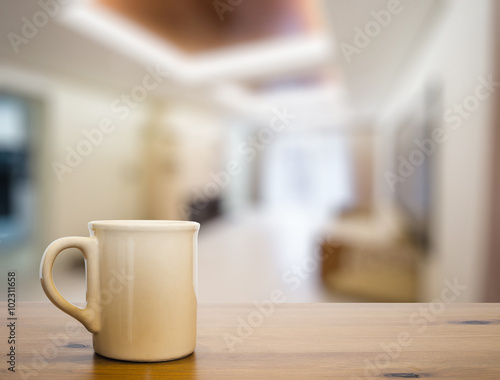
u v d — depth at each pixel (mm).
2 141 4363
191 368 403
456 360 433
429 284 3055
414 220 3572
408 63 4246
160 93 5926
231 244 5922
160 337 412
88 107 5047
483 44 1955
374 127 9539
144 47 4129
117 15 3418
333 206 10000
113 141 5445
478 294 2021
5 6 2924
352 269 3504
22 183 4516
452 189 2559
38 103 4520
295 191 11688
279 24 3686
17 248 4422
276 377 385
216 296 3309
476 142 2082
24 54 3969
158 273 411
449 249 2602
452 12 2561
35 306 641
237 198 10477
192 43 4152
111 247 413
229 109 7398
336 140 10492
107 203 5387
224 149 8797
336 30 3346
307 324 558
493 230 1847
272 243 5973
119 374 385
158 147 6344
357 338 501
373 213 7516
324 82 5906
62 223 4742
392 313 616
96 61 4215
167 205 6543
